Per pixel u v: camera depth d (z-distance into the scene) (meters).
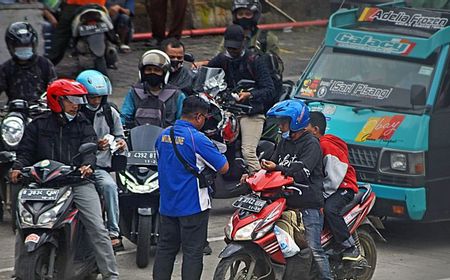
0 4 36.09
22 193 19.20
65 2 36.34
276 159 20.16
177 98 23.88
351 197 20.62
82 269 20.02
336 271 20.73
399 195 24.30
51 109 19.61
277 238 19.12
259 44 29.59
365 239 21.61
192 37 45.34
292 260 19.47
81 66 37.66
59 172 19.36
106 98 21.78
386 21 27.06
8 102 26.08
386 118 25.02
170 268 19.55
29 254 18.70
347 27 27.69
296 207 19.75
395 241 26.03
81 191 19.72
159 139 19.34
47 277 19.05
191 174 18.97
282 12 48.03
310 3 49.53
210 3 46.50
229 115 26.05
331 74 26.97
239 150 26.61
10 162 24.28
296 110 19.61
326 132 25.25
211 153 18.97
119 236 21.88
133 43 43.56
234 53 26.52
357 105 25.81
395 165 24.38
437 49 25.58
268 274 19.52
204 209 19.03
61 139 19.73
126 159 21.80
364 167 24.77
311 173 19.80
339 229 20.34
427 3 29.08
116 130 21.88
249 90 26.41
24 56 25.61
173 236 19.38
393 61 26.16
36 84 25.97
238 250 18.83
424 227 27.58
